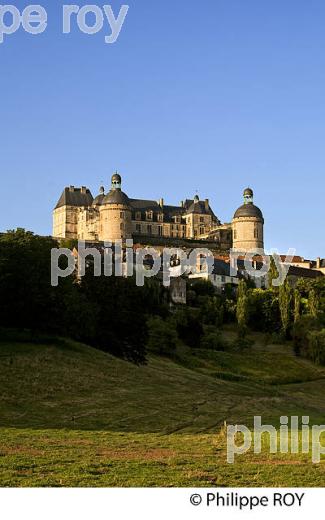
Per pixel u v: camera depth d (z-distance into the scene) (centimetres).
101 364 8706
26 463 4012
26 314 9300
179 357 11544
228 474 3925
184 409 6869
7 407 6109
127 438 5141
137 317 10194
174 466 4084
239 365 11938
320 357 12650
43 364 7975
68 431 5350
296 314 14250
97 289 10219
